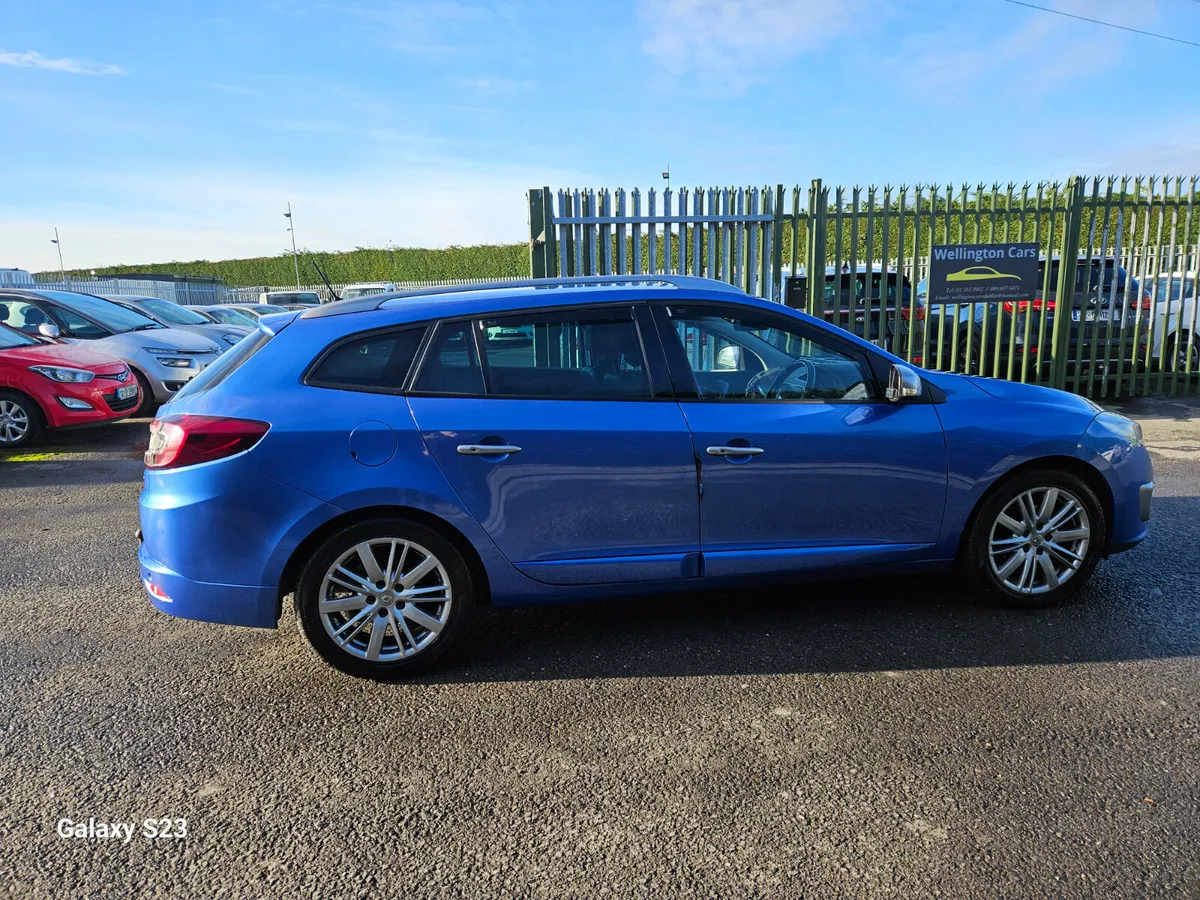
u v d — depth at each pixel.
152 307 13.34
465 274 40.94
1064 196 9.60
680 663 3.48
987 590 3.88
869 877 2.18
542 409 3.37
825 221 9.05
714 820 2.43
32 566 4.86
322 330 3.34
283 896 2.16
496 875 2.22
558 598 3.50
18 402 8.48
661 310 3.57
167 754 2.85
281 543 3.16
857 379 3.70
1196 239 9.94
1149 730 2.86
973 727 2.91
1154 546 4.88
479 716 3.08
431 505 3.25
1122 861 2.21
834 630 3.77
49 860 2.31
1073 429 3.83
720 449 3.45
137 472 7.49
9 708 3.17
